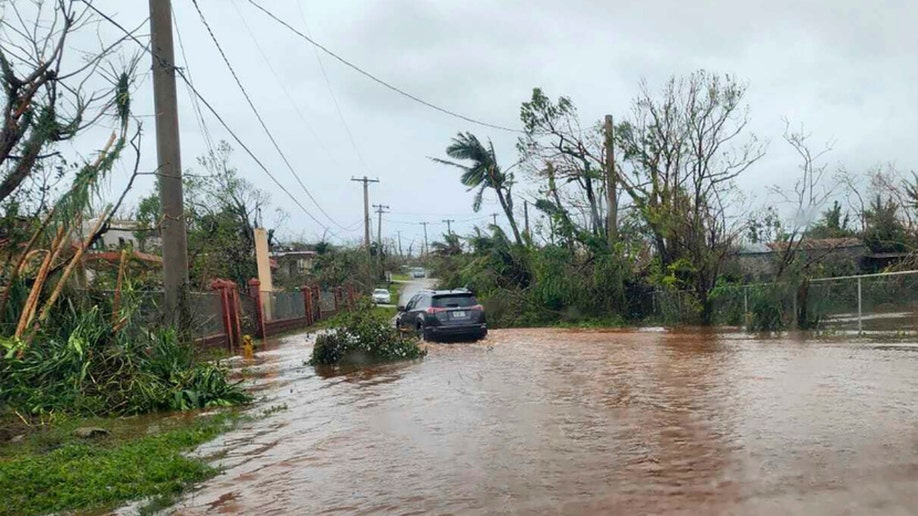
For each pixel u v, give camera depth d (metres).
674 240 22.59
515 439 6.55
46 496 5.18
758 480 4.94
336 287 44.12
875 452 5.53
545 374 11.04
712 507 4.42
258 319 22.52
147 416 8.89
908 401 7.55
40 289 10.20
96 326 10.21
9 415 8.45
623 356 13.40
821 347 13.37
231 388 9.98
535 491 4.92
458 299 18.42
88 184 10.38
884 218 28.44
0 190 10.06
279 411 8.70
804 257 21.25
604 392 9.02
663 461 5.56
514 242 30.55
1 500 5.10
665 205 22.98
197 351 12.55
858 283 15.41
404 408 8.49
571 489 4.93
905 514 4.17
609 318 25.72
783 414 7.09
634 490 4.84
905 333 14.59
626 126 25.33
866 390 8.30
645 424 6.96
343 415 8.23
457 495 4.91
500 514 4.46
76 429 7.76
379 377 11.56
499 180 31.52
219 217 32.25
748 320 18.30
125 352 9.98
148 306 13.16
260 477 5.61
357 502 4.86
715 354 13.00
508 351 15.26
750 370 10.45
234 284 20.03
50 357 9.64
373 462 5.95
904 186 27.56
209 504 4.94
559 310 27.11
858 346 13.23
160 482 5.50
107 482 5.47
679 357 12.76
